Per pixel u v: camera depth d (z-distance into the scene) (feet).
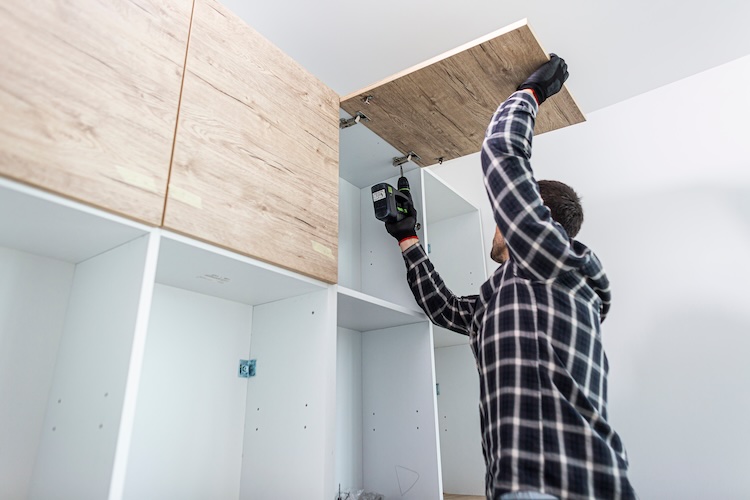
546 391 2.61
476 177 8.23
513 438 2.54
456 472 6.57
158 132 2.84
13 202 2.32
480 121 4.79
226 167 3.23
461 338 6.52
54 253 3.12
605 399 2.89
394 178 5.94
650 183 6.75
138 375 2.51
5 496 2.78
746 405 5.41
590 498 2.35
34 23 2.38
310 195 3.90
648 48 6.50
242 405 4.19
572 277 2.98
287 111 3.88
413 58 6.69
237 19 3.64
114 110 2.64
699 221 6.27
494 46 3.76
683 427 5.67
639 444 5.86
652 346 6.11
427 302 4.50
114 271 2.92
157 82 2.91
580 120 4.77
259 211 3.39
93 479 2.44
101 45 2.66
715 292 5.91
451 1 5.79
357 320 5.02
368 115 4.68
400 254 5.58
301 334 4.00
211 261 3.24
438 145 5.23
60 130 2.36
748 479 5.19
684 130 6.74
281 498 3.68
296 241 3.64
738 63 6.63
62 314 3.22
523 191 2.98
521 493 2.26
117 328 2.70
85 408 2.71
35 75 2.32
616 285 6.55
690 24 6.14
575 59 6.68
